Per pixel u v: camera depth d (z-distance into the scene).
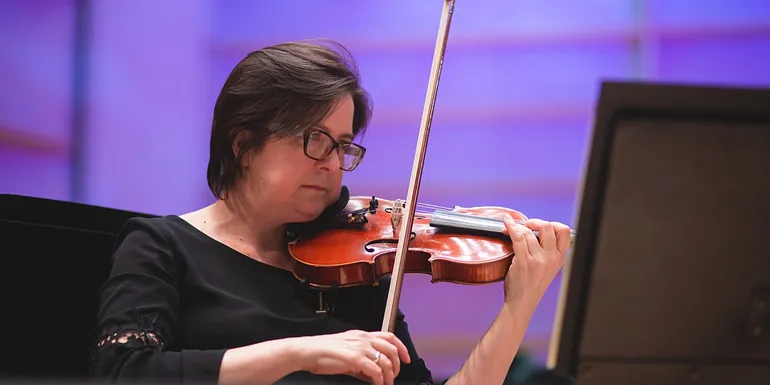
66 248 3.59
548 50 8.70
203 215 3.74
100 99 8.75
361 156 3.75
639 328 2.11
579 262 2.08
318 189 3.58
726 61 8.53
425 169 8.76
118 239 3.54
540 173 8.76
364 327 3.66
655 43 8.59
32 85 8.58
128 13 8.73
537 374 5.03
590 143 1.99
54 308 3.55
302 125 3.47
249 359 2.87
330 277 3.42
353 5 8.69
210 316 3.32
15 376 3.43
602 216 2.01
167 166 8.84
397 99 8.75
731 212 2.01
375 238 3.69
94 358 3.04
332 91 3.52
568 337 2.15
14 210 3.46
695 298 2.08
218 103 3.67
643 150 1.96
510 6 8.70
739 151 1.97
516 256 3.43
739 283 2.07
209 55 8.78
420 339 8.48
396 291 3.33
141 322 3.07
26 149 8.57
